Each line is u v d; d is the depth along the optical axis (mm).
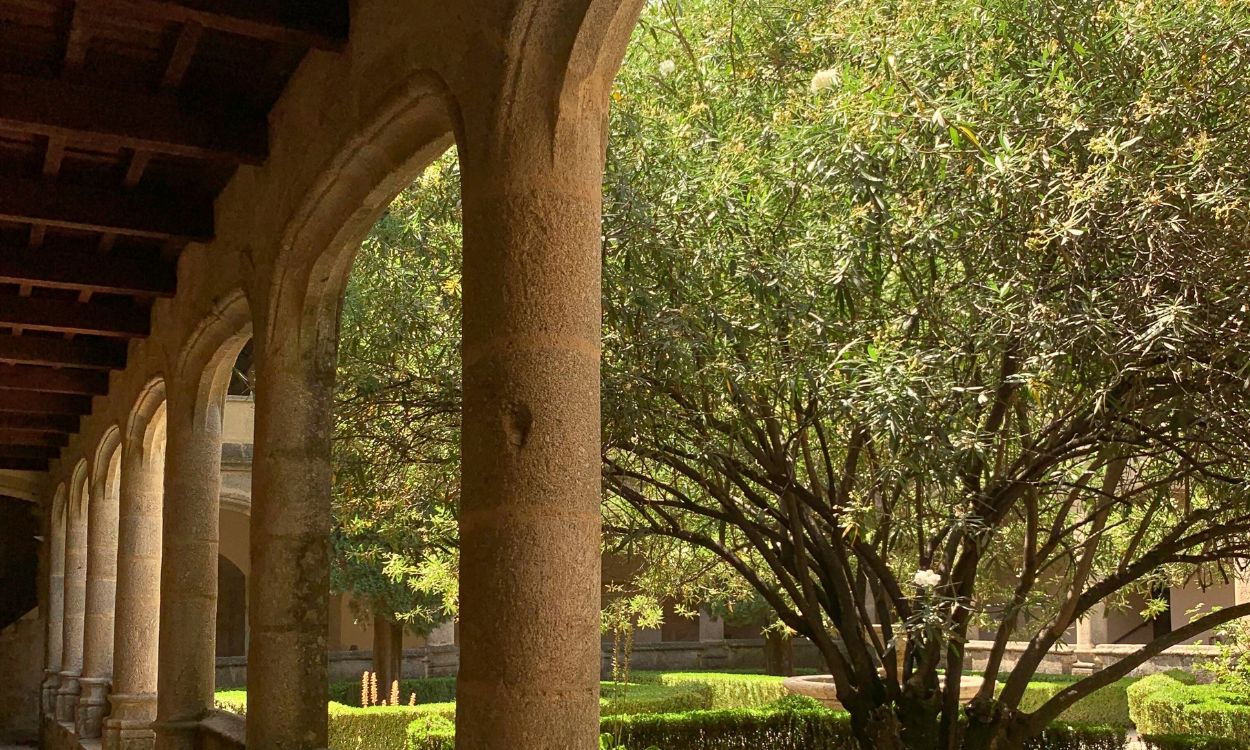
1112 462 6223
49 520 14578
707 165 6031
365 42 3896
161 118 4875
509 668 2627
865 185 5348
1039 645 6609
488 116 2867
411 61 3471
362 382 6887
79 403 10789
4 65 4621
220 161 5602
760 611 18891
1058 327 4906
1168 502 6211
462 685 2740
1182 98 4973
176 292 7066
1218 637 12961
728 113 6621
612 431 5977
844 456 7336
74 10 4062
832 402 5488
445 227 6805
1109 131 4816
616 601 9375
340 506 7680
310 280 4910
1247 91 4973
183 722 6730
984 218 5363
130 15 4254
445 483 7180
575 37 2727
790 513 6703
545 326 2725
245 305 6039
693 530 8133
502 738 2607
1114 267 4973
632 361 5777
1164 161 4910
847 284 5570
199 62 4746
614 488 6793
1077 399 5562
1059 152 4906
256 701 4867
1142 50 5207
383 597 15375
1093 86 5273
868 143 5371
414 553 8641
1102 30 5398
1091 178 4852
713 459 6281
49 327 7684
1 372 9594
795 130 5703
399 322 6758
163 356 7391
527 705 2604
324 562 4992
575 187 2789
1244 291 4660
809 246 5871
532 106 2803
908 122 5305
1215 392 4977
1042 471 6023
